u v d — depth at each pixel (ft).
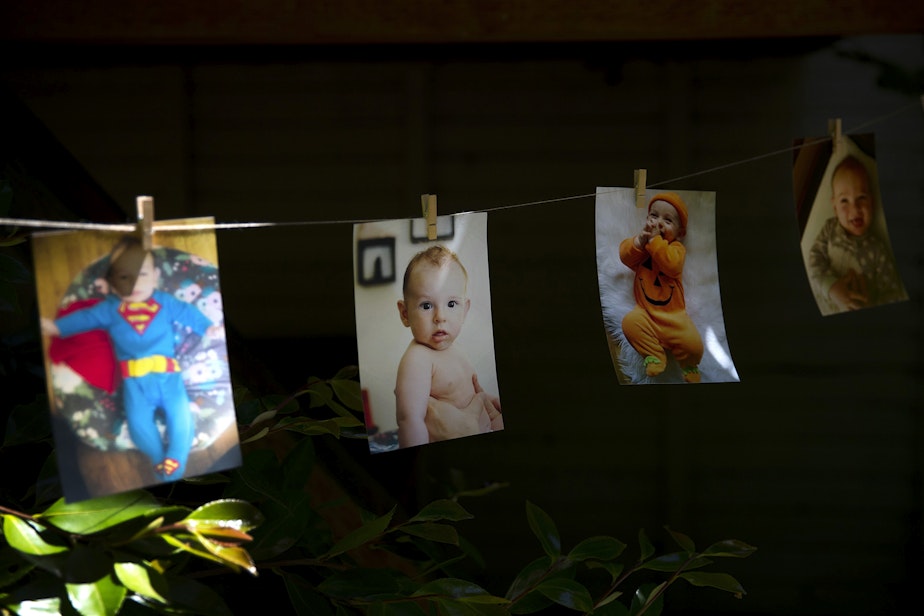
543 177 6.70
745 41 6.26
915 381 6.95
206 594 2.64
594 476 7.15
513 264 6.82
